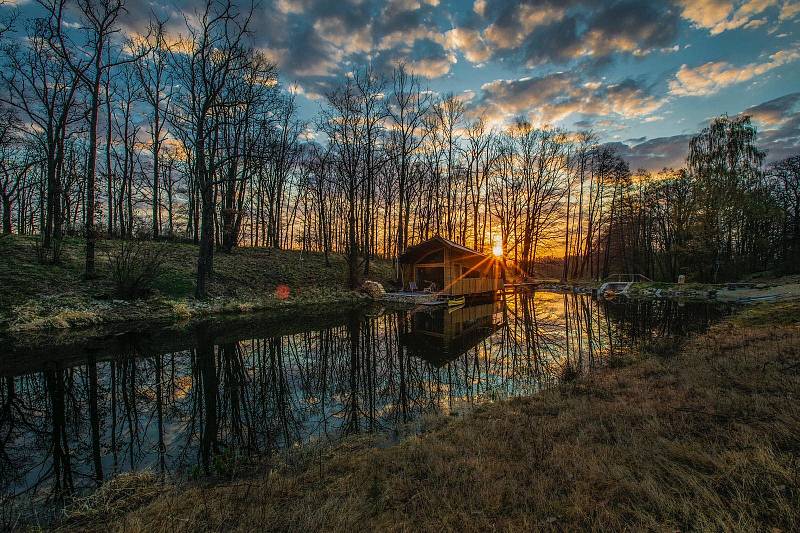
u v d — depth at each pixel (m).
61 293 13.82
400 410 6.31
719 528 2.35
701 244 27.31
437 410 6.23
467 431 4.74
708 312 15.75
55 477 4.30
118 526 3.14
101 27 16.00
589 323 15.18
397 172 33.12
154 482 4.12
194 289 17.98
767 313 12.46
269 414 6.26
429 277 26.91
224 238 24.97
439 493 3.19
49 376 8.08
